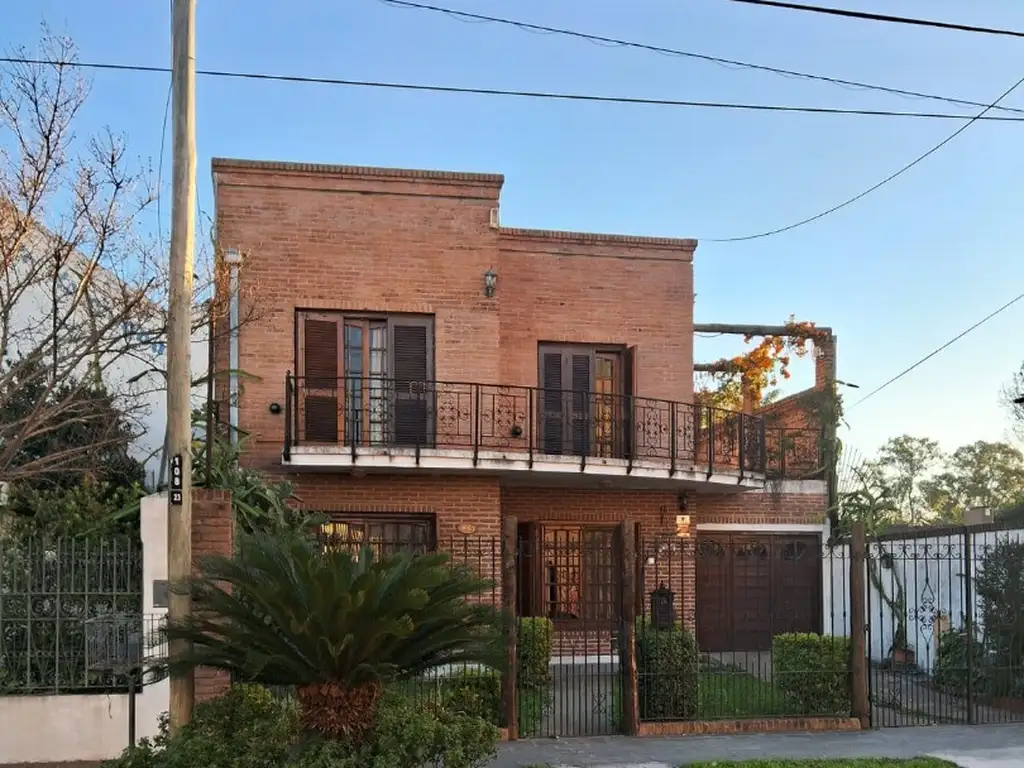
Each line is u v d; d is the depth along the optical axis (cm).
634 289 1538
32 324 1081
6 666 843
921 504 3119
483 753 673
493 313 1408
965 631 1114
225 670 694
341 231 1373
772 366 1750
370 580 622
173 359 710
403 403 1374
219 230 1337
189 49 730
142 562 854
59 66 1028
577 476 1385
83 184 903
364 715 636
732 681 1181
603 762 841
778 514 1634
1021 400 1383
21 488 1022
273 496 1018
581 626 1375
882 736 959
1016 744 927
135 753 673
